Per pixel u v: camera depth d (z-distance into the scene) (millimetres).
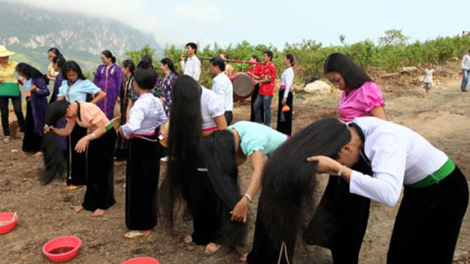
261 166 2883
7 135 7617
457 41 21875
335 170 2047
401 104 11258
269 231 2379
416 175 2273
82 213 4566
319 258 3465
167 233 4035
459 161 6121
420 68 17047
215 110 3623
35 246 3820
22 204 4805
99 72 6738
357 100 3000
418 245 2379
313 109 10836
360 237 2982
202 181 3295
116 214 4547
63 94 5480
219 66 5855
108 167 4477
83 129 4973
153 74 3777
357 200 2879
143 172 3850
